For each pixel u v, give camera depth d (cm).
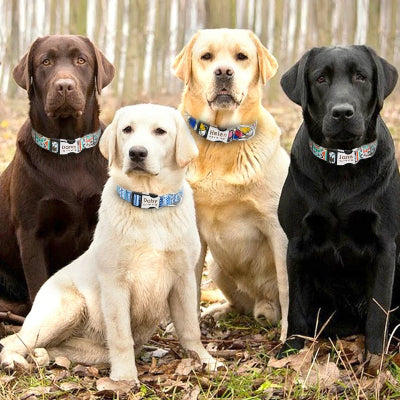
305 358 430
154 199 447
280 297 547
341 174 457
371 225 457
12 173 563
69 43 559
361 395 405
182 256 459
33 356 456
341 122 445
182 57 581
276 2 1647
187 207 465
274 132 565
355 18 1691
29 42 1695
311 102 473
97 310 466
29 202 548
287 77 492
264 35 1678
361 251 466
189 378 434
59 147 546
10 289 596
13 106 1602
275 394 418
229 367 464
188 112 571
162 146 450
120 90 1655
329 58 464
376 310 462
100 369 469
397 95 1641
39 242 557
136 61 1633
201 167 553
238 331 577
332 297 500
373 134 459
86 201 555
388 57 1698
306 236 475
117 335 444
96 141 564
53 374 449
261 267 579
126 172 442
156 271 454
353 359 471
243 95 550
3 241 580
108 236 447
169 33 1669
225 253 576
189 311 469
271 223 550
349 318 513
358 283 489
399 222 466
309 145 473
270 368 455
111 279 448
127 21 1625
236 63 557
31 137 554
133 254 446
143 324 479
